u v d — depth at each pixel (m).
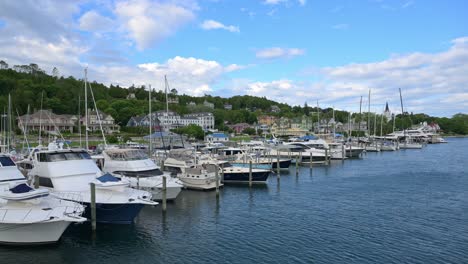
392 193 41.09
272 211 32.66
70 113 148.75
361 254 22.55
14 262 20.78
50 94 156.50
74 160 29.17
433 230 27.39
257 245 24.03
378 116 164.12
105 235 25.28
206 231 26.84
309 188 43.69
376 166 66.06
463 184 47.19
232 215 31.14
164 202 31.39
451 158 81.50
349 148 80.94
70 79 189.25
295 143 73.12
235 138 140.00
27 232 21.78
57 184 27.36
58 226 22.12
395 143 109.06
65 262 21.06
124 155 35.84
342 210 33.19
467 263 21.34
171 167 44.78
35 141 79.44
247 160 54.59
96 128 130.75
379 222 29.41
